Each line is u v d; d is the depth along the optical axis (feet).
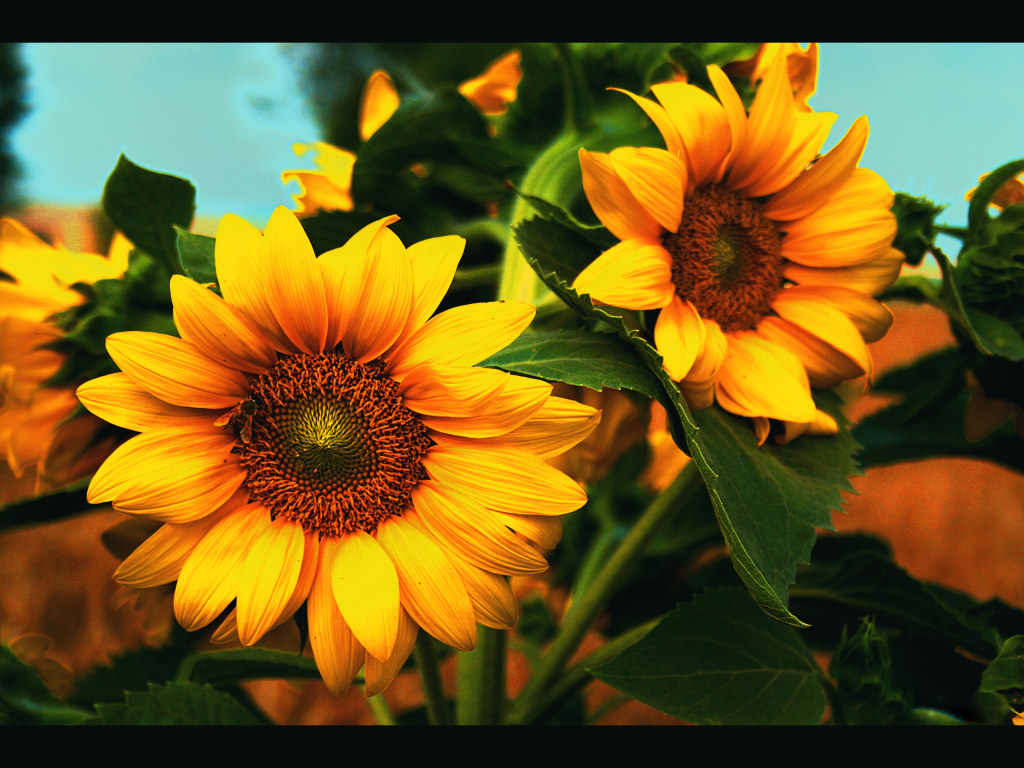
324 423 1.24
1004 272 1.40
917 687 1.55
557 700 1.59
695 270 1.36
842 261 1.38
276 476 1.25
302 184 1.75
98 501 1.15
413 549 1.23
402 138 1.66
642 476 2.29
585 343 1.27
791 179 1.36
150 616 1.66
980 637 1.51
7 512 1.37
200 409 1.22
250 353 1.22
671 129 1.28
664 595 1.98
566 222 1.34
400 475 1.25
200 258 1.30
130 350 1.16
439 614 1.21
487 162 1.73
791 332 1.39
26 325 1.48
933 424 1.79
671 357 1.25
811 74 1.48
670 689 1.36
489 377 1.16
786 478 1.26
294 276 1.19
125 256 1.67
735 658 1.40
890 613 1.62
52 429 1.50
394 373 1.25
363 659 1.23
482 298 1.72
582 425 1.20
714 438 1.26
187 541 1.22
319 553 1.25
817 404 1.41
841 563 1.58
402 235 1.77
